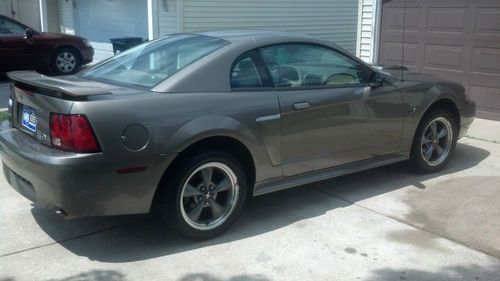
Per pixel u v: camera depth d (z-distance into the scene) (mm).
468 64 8266
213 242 4289
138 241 4293
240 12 12664
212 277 3752
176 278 3738
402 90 5426
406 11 8875
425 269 3863
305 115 4680
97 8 15719
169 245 4230
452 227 4559
